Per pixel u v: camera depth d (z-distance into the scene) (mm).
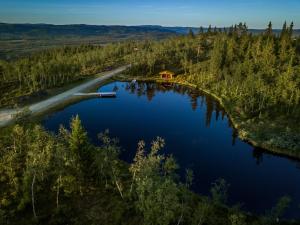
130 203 52938
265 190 64500
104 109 122875
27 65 173125
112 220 49031
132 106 128625
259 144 86562
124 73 192000
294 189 65375
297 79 118812
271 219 49938
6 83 150125
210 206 52344
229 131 100125
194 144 88500
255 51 175500
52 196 54625
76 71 194375
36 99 125688
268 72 136625
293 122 96625
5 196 53469
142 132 98188
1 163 61812
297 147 82812
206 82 158250
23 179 54938
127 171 66125
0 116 102750
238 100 117438
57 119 107375
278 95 110688
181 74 182125
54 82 153125
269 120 100625
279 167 75562
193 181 66812
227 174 70812
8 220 48000
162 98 143250
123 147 85125
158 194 42125
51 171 58375
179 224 47812
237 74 137625
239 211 54938
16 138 70000
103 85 165500
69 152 57375
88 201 53812
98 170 61375
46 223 48062
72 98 133250
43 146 58719
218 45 192375
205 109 125625
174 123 107812
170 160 56781
